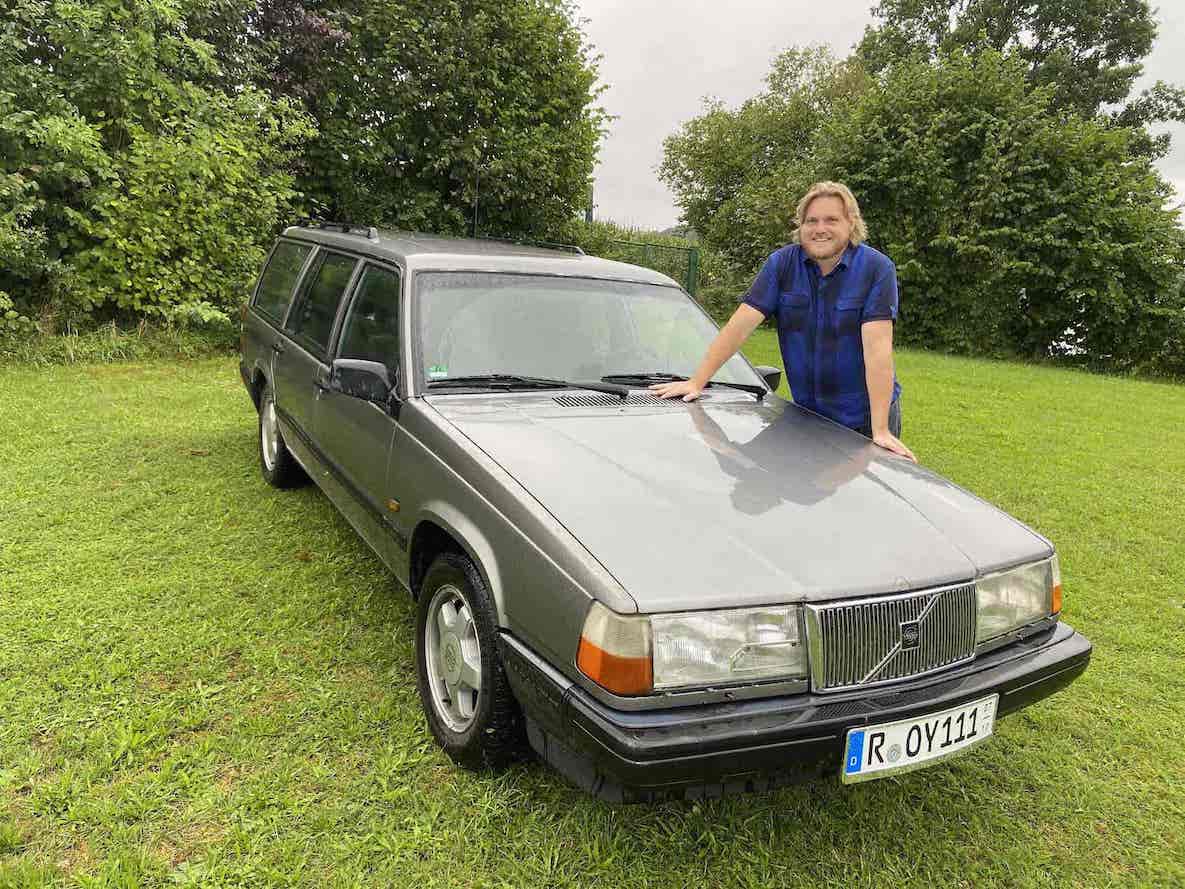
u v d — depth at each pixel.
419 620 2.76
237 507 4.56
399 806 2.35
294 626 3.31
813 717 1.95
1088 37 32.62
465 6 13.34
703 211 36.12
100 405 6.73
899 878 2.24
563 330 3.40
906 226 17.55
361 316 3.58
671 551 2.08
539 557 2.12
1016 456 7.26
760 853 2.28
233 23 11.12
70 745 2.48
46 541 3.97
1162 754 2.90
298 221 12.34
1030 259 16.61
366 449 3.24
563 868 2.18
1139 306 16.34
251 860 2.11
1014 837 2.44
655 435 2.84
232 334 9.79
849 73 32.50
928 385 11.45
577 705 1.93
